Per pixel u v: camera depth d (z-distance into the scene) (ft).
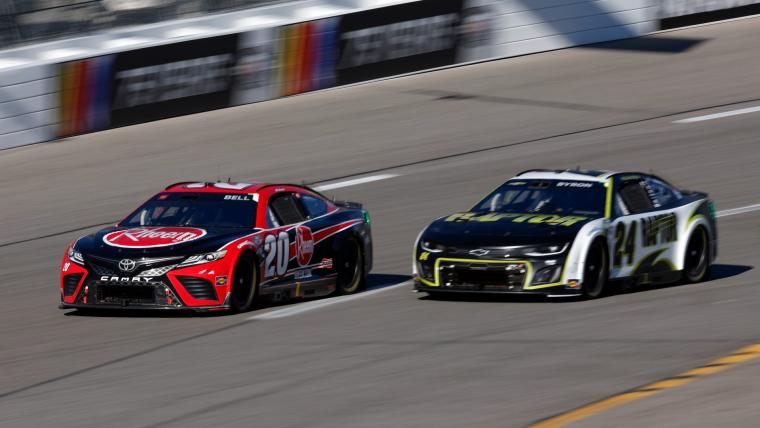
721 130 247.91
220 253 120.78
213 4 286.46
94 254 122.93
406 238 175.83
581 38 331.57
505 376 88.89
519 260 121.08
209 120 269.03
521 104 275.59
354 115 269.64
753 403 75.31
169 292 119.65
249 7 290.15
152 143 250.78
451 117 265.95
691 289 131.03
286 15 292.40
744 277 140.26
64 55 262.67
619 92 284.61
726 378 82.89
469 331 108.88
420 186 211.20
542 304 122.01
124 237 125.59
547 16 326.44
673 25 346.74
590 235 122.72
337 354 100.58
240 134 256.11
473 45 315.99
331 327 114.42
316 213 137.49
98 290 121.90
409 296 133.08
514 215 129.80
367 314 121.60
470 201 198.70
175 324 118.42
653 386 82.53
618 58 316.40
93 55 259.60
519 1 321.93
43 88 253.44
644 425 71.97
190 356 102.83
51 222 196.13
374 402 82.84
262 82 284.82
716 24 352.08
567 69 306.96
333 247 136.46
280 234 128.88
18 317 131.23
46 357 106.83
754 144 235.61
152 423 80.23
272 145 246.47
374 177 219.61
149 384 92.68
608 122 258.16
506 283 121.60
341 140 249.34
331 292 136.77
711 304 118.52
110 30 271.69
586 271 122.52
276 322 117.80
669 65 307.99
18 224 196.03
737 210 187.93
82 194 214.28
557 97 281.54
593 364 91.50
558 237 121.90
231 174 224.74
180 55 271.90
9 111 249.75
